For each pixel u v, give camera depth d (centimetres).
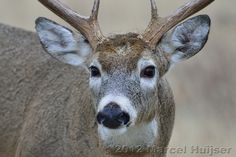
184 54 2105
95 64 2014
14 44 2325
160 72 2061
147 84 2012
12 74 2286
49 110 2181
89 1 3969
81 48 2111
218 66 3003
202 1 2098
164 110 2117
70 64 2133
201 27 2105
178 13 2091
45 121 2173
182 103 2853
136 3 3934
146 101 2012
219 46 3312
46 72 2253
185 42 2102
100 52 2014
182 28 2092
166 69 2088
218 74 2942
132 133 2038
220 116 2772
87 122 2105
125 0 3953
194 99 2853
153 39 2053
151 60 2022
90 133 2102
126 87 1981
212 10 3909
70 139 2128
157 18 2084
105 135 2039
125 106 1956
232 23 3778
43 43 2142
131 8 3897
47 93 2214
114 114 1938
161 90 2098
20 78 2277
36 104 2217
